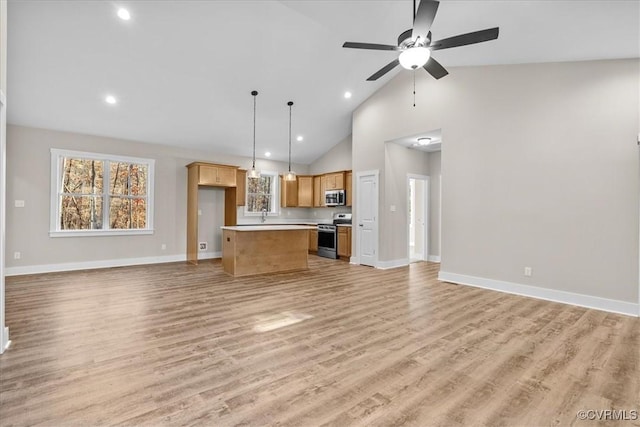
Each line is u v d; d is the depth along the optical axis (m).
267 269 5.71
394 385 2.06
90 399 1.88
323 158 8.70
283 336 2.85
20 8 3.44
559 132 4.04
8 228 5.21
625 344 2.70
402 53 2.79
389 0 3.61
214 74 4.94
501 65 4.52
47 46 3.95
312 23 4.23
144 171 6.61
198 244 7.18
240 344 2.68
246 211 8.05
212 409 1.80
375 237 6.38
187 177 7.06
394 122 5.94
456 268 5.00
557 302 3.97
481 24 3.60
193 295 4.19
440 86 5.22
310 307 3.71
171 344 2.66
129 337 2.80
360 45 2.86
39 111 5.09
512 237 4.42
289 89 5.65
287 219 8.86
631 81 3.57
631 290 3.54
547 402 1.89
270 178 8.62
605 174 3.71
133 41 4.09
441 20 3.71
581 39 3.39
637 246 3.52
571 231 3.94
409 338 2.82
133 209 6.46
